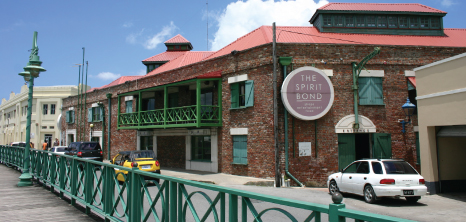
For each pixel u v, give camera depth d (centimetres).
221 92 1706
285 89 1424
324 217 546
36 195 899
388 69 1567
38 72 1118
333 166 1473
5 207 748
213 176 1568
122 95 2219
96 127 2698
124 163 1363
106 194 589
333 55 1523
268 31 1814
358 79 1544
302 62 1496
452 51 1617
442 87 1164
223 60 1705
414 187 991
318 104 1446
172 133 2009
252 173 1516
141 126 2009
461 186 1243
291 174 1432
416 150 1552
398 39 1855
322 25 1906
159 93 2166
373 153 1521
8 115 5209
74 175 775
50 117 3794
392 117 1549
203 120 1748
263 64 1502
